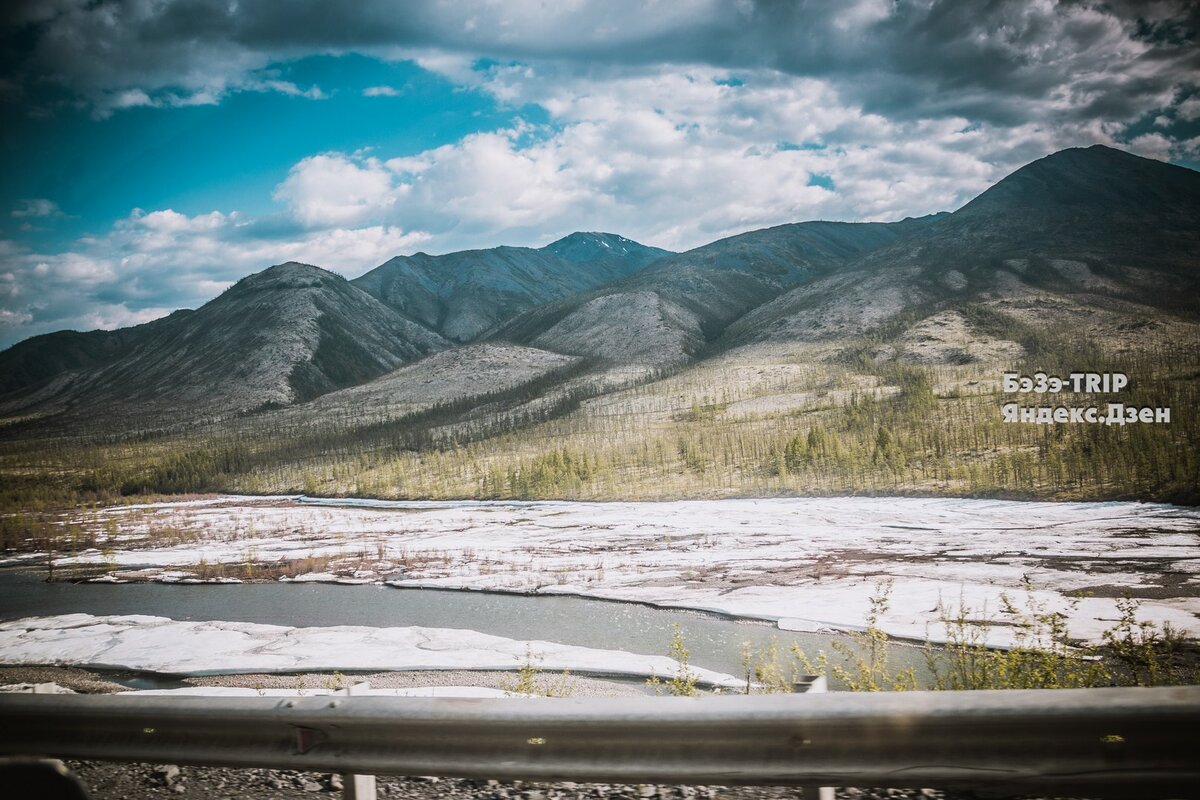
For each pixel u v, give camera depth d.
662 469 134.50
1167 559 51.59
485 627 38.19
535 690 12.42
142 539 91.25
